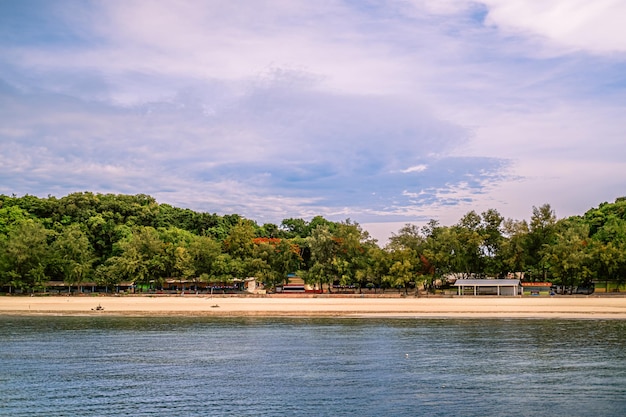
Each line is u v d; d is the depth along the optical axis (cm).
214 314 11306
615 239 14312
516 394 4844
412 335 8094
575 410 4406
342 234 15075
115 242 17175
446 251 14775
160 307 12338
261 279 14675
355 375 5603
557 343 7219
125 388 5212
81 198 19350
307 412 4453
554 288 14188
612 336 7762
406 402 4666
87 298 13738
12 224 17388
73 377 5653
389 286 14725
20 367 6138
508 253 14600
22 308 12406
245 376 5631
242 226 16388
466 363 6066
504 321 9619
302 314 11112
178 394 5000
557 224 14925
